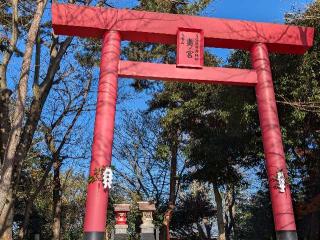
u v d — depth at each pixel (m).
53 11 10.30
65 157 18.69
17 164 11.29
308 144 14.72
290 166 15.52
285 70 12.95
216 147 17.16
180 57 10.64
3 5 12.73
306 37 11.29
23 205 25.91
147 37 10.85
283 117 13.38
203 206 28.53
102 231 9.08
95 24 10.46
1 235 10.55
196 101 18.02
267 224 22.30
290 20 12.43
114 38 10.53
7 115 11.63
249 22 11.15
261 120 10.69
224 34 10.96
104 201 9.26
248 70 10.97
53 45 13.61
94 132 9.84
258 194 23.70
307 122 13.45
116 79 10.29
